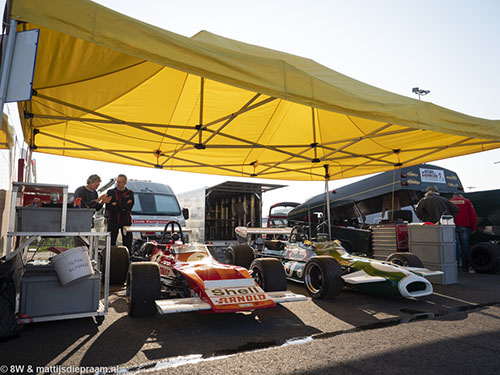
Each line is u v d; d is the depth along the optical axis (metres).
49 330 3.70
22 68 2.99
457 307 4.83
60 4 2.93
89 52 4.32
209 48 3.66
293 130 8.04
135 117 6.67
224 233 12.53
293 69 4.16
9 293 3.47
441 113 5.51
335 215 12.26
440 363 2.80
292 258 6.92
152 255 5.88
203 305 3.65
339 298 5.46
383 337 3.49
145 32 3.29
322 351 3.10
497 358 2.91
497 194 9.33
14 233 3.56
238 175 10.51
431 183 10.08
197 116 6.96
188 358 2.95
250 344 3.30
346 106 4.52
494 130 6.00
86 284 4.00
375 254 8.81
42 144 7.63
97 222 11.27
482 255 8.45
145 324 3.96
